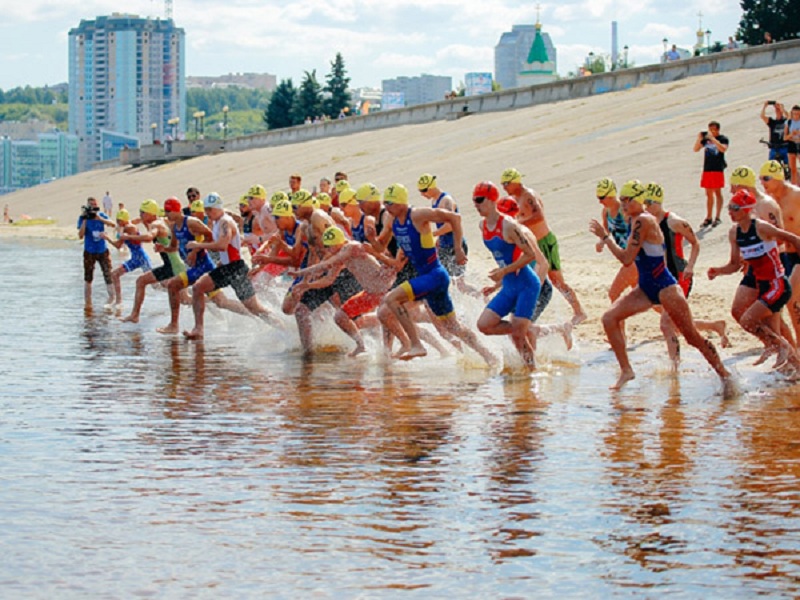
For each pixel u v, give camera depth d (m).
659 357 12.52
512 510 6.84
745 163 25.47
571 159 32.78
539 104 53.28
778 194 11.69
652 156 29.39
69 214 66.56
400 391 10.95
